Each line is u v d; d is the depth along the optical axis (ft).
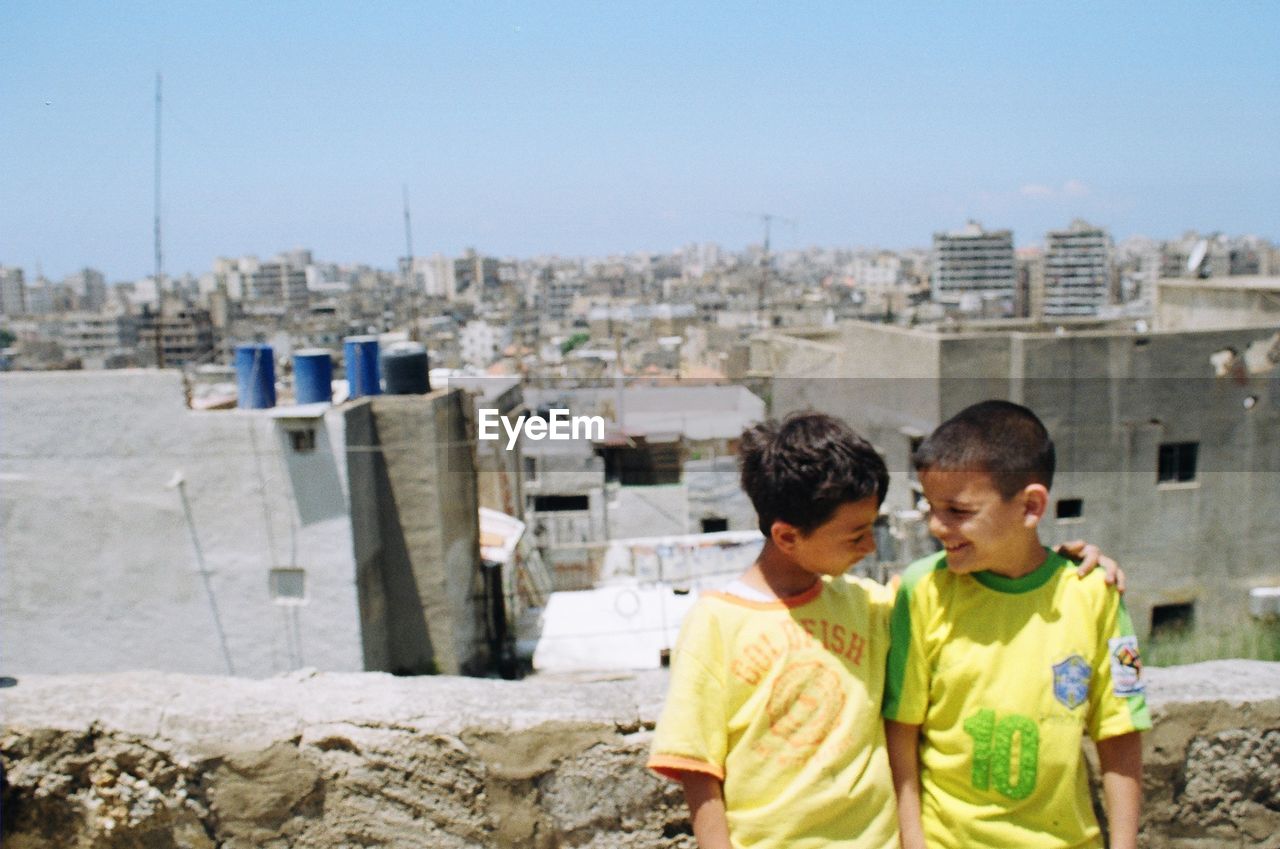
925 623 7.97
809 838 7.35
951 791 7.95
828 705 7.47
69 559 55.93
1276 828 10.05
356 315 358.84
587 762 9.52
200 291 507.71
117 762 9.84
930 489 7.68
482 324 292.81
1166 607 73.87
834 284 440.86
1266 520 74.28
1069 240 430.20
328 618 54.80
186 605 55.62
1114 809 7.91
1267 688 10.04
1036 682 7.71
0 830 9.86
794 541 7.38
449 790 9.62
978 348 69.92
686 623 7.72
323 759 9.68
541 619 62.49
